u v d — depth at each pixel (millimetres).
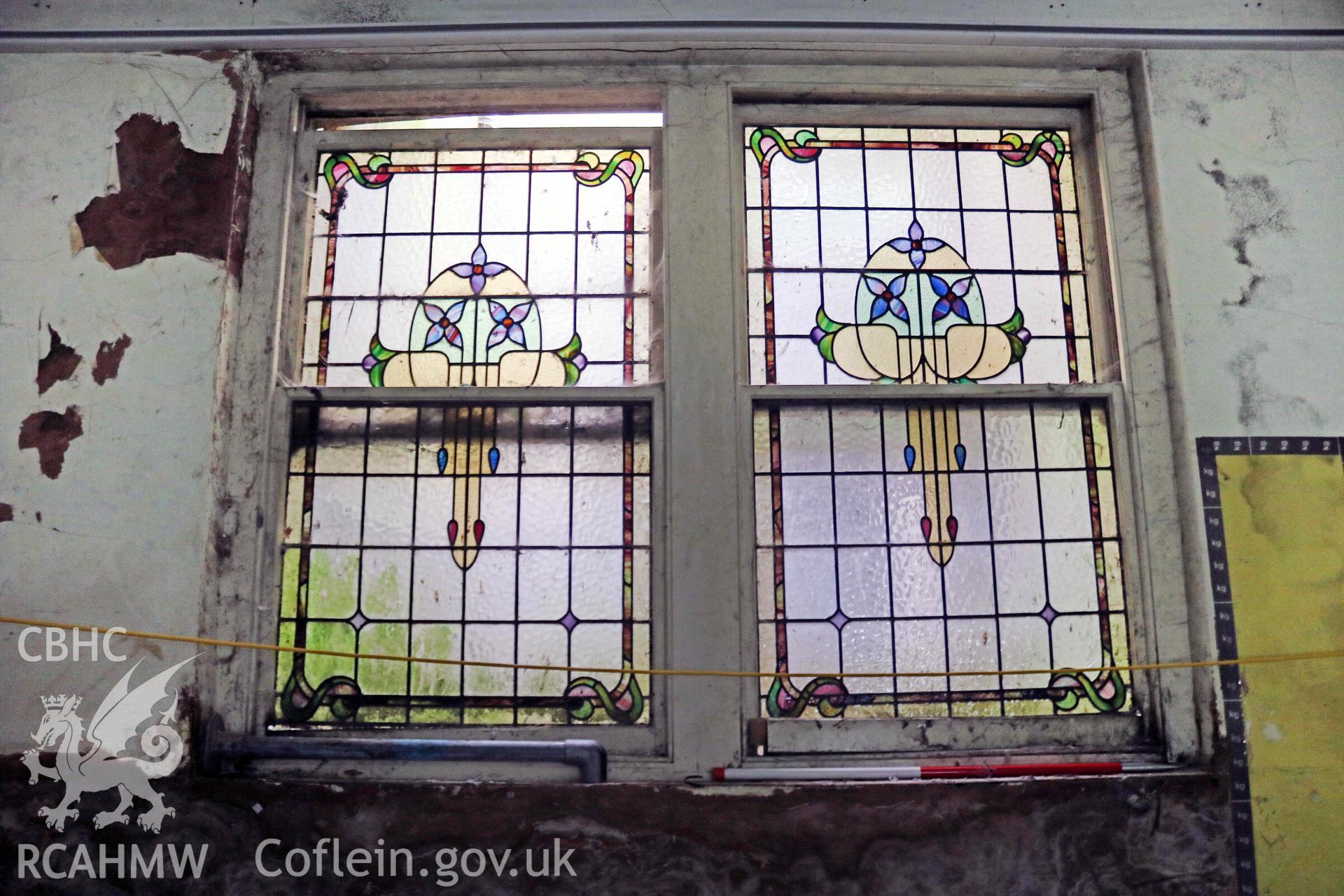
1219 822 2002
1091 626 2182
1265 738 2051
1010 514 2230
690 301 2252
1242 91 2369
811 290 2357
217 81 2312
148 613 2029
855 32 2346
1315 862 2002
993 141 2471
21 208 2217
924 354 2332
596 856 1954
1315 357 2229
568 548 2193
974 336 2350
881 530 2217
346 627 2150
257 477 2164
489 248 2379
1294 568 2125
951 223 2416
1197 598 2115
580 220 2395
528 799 1969
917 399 2273
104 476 2086
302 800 1954
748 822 1969
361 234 2387
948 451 2258
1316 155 2336
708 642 2096
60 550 2051
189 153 2266
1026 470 2252
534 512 2209
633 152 2434
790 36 2340
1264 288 2258
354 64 2385
